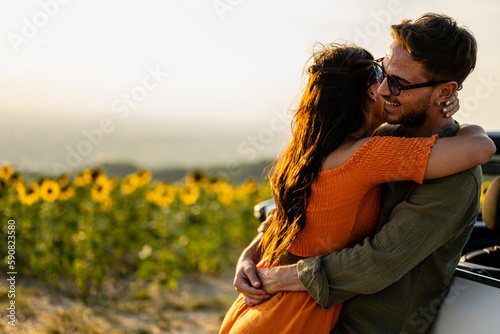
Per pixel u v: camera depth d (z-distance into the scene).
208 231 6.09
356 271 1.67
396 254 1.63
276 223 1.92
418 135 1.80
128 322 4.29
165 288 5.29
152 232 5.57
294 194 1.78
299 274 1.76
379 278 1.65
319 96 1.77
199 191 6.54
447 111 1.73
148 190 6.46
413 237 1.63
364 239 1.75
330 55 1.82
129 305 4.65
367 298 1.76
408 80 1.68
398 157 1.63
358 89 1.76
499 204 2.19
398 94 1.70
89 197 5.47
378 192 1.80
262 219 3.06
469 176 1.64
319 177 1.74
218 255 6.44
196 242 5.93
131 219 5.98
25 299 4.44
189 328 4.25
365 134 1.82
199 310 4.75
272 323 1.79
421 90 1.68
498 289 1.59
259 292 1.88
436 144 1.62
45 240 5.07
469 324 1.62
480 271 1.90
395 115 1.76
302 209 1.78
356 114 1.77
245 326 1.83
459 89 1.74
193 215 6.04
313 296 1.73
